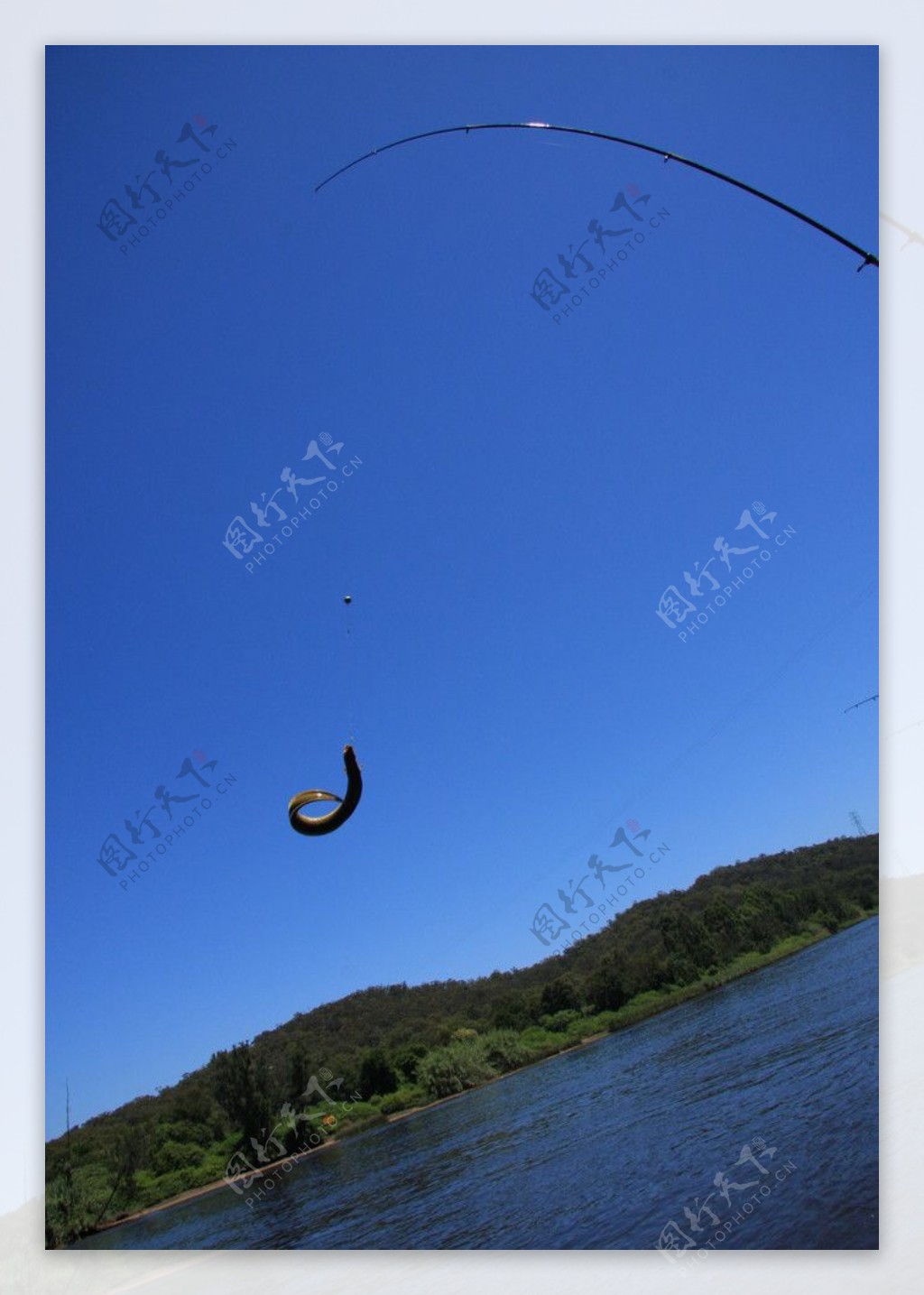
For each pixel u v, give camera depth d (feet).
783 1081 79.41
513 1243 59.47
